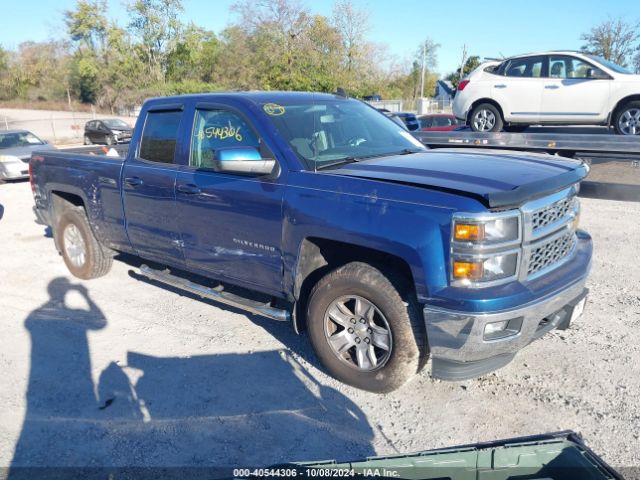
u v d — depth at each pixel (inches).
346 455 123.5
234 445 128.8
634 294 205.6
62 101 2527.1
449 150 175.5
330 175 142.6
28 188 553.9
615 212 331.3
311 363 165.2
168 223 186.1
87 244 235.9
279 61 1550.2
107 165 208.8
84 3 2011.6
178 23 1958.7
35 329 197.0
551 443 86.6
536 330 129.0
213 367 164.7
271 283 160.9
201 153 176.7
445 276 122.0
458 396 144.7
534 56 368.8
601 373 151.6
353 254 148.9
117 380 159.6
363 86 1736.0
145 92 1935.3
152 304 215.9
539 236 127.7
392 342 136.3
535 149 339.0
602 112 345.1
